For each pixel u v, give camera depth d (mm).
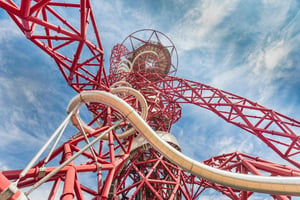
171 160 10914
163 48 37594
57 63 14836
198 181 27250
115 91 17781
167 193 22641
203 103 25562
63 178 10281
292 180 8891
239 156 18125
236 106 22438
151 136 11000
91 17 12320
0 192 5289
